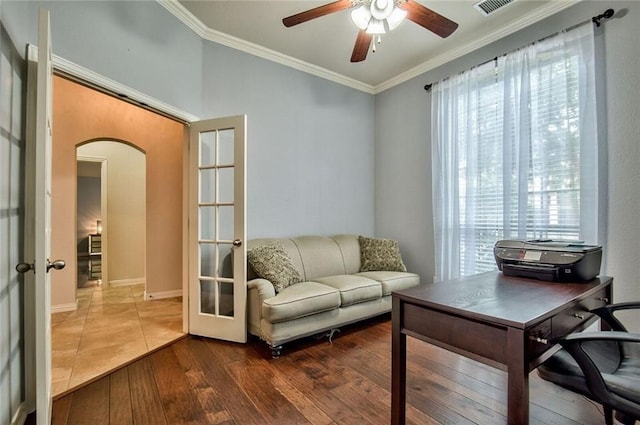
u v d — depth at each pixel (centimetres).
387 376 224
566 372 134
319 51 364
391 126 441
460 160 349
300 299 266
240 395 200
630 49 240
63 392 202
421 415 179
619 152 244
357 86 447
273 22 309
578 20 267
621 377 129
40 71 145
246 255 294
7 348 153
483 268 327
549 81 277
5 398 150
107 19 225
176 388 208
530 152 287
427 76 394
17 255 165
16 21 163
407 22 306
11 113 158
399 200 429
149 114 450
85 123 405
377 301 330
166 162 458
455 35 329
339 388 208
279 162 374
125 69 238
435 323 141
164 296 449
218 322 292
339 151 430
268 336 256
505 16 298
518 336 113
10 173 157
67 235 385
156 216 448
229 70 338
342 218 431
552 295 151
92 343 281
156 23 267
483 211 328
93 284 529
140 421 175
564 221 267
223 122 296
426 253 395
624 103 242
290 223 382
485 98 327
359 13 217
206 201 313
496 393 202
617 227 245
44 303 145
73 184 391
